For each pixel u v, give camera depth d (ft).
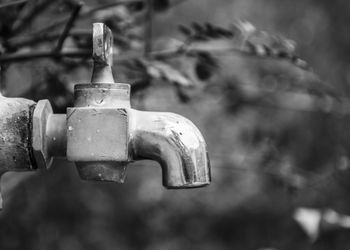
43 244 4.98
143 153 1.91
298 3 7.24
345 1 6.82
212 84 3.26
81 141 1.89
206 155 1.91
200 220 7.48
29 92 2.81
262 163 3.83
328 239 4.60
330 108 3.89
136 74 2.88
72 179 5.22
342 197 4.80
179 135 1.89
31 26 2.84
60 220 5.25
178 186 1.89
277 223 6.82
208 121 5.88
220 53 2.98
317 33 6.86
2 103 1.94
